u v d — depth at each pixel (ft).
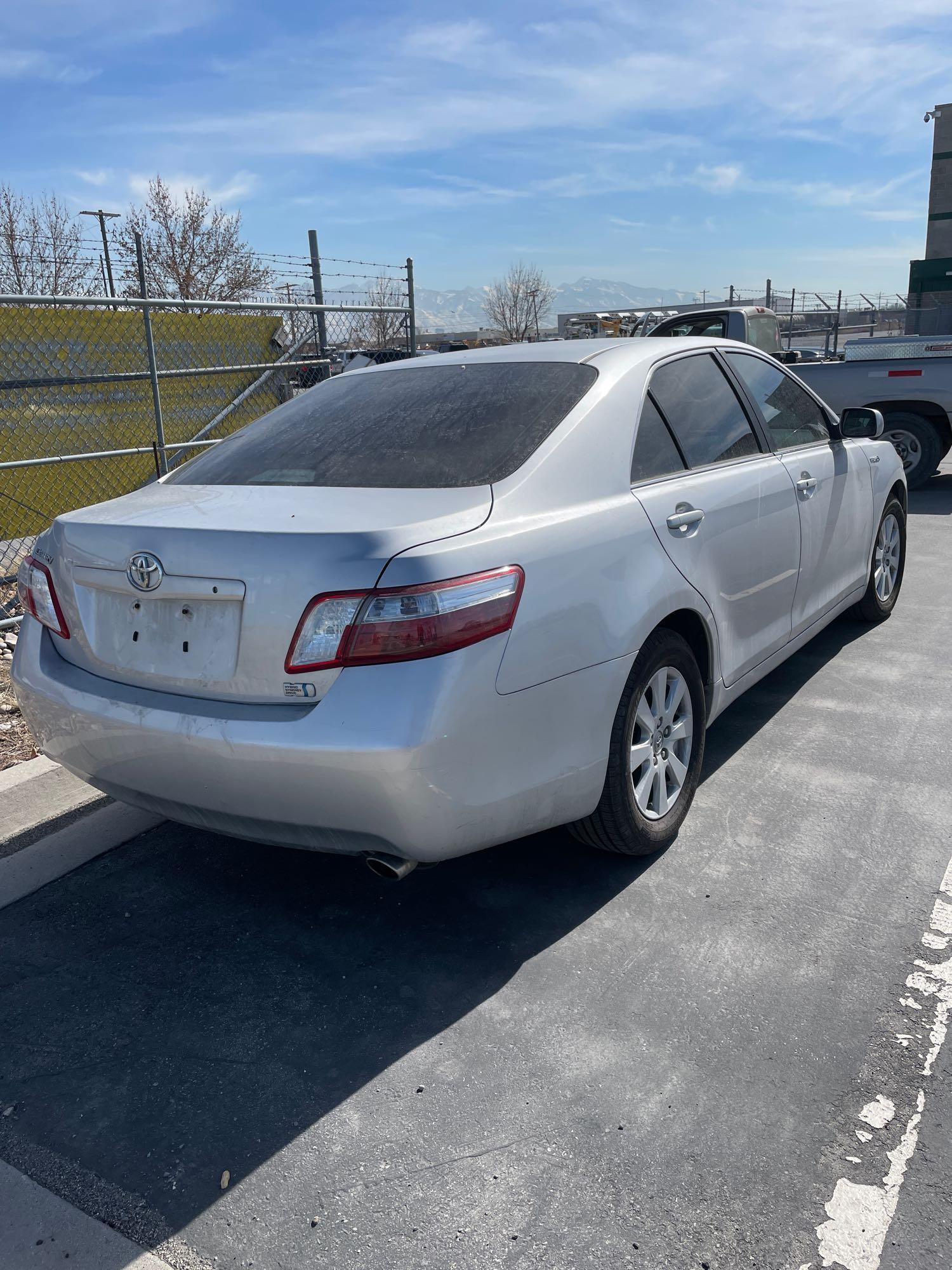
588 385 10.33
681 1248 6.12
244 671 8.04
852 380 33.17
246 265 86.89
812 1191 6.48
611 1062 7.72
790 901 9.73
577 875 10.41
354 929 9.72
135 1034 8.38
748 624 12.21
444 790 7.80
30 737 14.33
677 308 98.73
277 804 8.07
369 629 7.55
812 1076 7.46
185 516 8.70
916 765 12.58
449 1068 7.77
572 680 8.74
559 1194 6.56
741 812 11.55
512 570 8.17
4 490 23.79
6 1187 6.86
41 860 11.18
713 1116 7.13
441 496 8.61
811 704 14.74
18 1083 7.88
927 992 8.34
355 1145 7.07
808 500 13.82
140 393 26.50
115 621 8.86
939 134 115.85
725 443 12.19
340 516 8.18
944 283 116.57
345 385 11.86
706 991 8.48
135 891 10.59
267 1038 8.25
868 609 18.03
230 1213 6.57
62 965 9.37
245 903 10.30
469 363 11.41
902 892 9.82
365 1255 6.20
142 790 8.95
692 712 10.94
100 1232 6.48
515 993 8.61
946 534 26.66
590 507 9.32
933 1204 6.33
